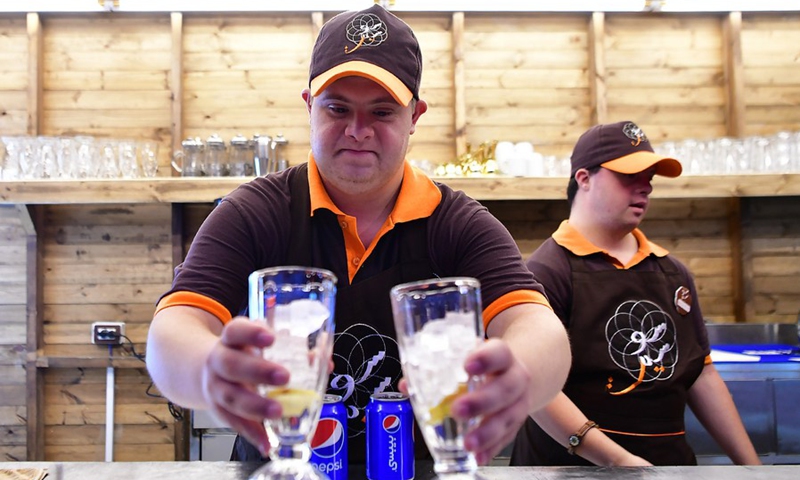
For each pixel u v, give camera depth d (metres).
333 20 1.17
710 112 3.04
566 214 2.95
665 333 1.67
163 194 2.50
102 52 2.93
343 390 1.23
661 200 2.99
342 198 1.25
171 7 2.84
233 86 2.93
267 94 2.94
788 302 2.98
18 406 2.80
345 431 0.94
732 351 2.52
